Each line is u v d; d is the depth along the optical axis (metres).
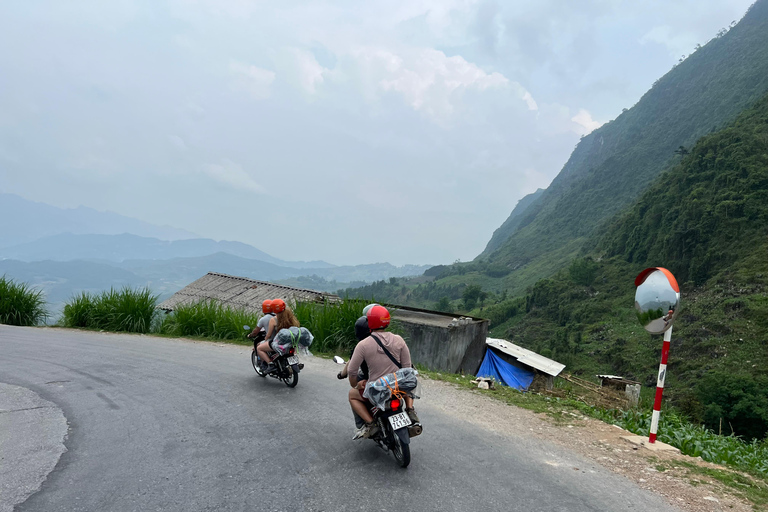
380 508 3.65
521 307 163.62
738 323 85.12
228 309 14.99
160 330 15.27
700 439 6.35
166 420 5.75
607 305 125.69
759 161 125.06
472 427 6.02
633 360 90.25
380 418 4.57
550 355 105.25
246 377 8.36
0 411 5.93
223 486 3.95
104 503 3.59
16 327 15.13
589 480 4.47
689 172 145.38
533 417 6.71
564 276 164.75
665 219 137.62
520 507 3.79
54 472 4.13
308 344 7.68
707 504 4.05
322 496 3.83
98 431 5.30
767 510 3.99
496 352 26.05
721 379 53.81
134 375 8.30
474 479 4.31
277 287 22.02
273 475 4.21
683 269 121.38
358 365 4.63
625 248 158.25
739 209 117.06
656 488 4.36
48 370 8.55
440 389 8.23
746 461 5.76
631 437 5.89
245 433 5.34
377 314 4.71
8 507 3.45
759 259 101.94
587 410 7.43
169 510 3.51
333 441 5.17
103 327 15.64
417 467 4.53
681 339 89.50
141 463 4.40
